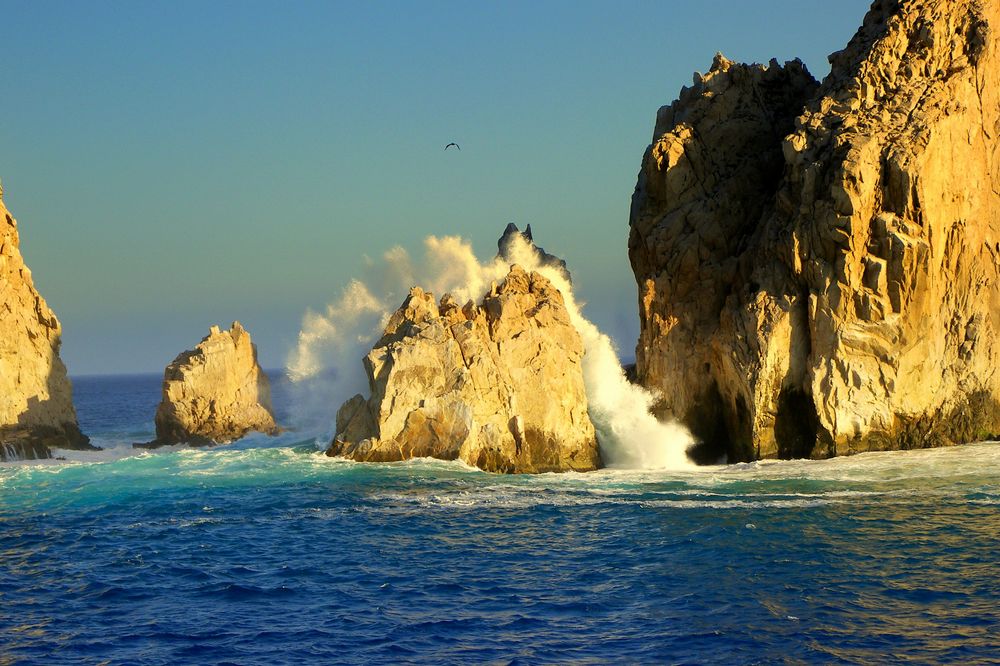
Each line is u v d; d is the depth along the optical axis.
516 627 31.62
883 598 33.28
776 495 47.78
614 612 32.81
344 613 33.19
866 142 56.28
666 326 62.38
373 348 58.19
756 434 57.28
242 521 45.34
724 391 60.19
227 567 38.62
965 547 38.41
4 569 38.78
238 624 32.34
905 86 59.16
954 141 57.69
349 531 43.28
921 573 35.59
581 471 57.16
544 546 40.50
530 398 57.03
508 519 44.78
